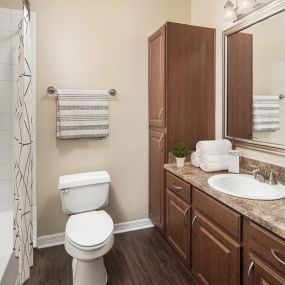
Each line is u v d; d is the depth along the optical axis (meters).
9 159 2.14
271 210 1.16
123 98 2.41
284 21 1.52
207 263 1.54
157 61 2.24
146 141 2.54
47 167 2.22
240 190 1.67
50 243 2.28
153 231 2.54
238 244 1.25
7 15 2.05
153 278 1.84
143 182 2.56
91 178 2.08
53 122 2.20
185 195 1.78
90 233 1.69
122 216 2.53
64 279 1.84
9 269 1.59
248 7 1.67
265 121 1.70
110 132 2.39
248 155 1.87
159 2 2.46
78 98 2.15
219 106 2.19
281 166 1.58
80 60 2.24
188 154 2.09
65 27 2.18
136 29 2.40
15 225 1.69
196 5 2.48
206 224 1.53
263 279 1.09
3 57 2.06
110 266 1.98
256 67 1.75
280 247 0.99
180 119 2.15
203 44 2.18
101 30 2.29
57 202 2.28
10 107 2.10
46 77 2.15
